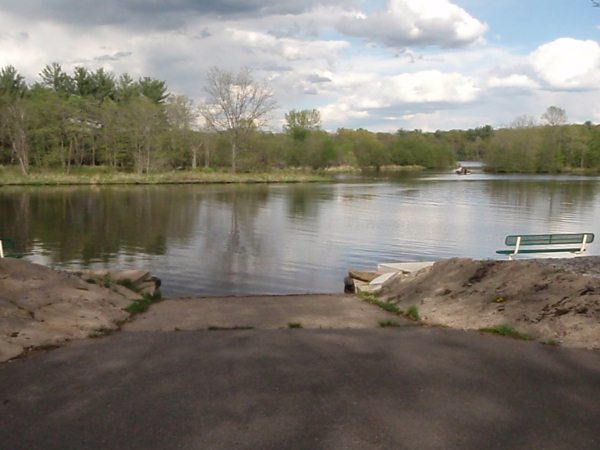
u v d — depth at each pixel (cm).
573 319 640
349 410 412
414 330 660
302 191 4750
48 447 356
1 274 805
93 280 973
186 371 498
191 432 375
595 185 5762
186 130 6519
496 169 9756
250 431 376
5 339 579
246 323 731
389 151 10769
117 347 579
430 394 445
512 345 588
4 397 438
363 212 3067
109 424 388
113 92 7994
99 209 3067
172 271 1452
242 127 6625
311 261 1631
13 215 2736
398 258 1702
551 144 9494
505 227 2475
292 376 484
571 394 450
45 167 5962
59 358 537
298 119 8638
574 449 357
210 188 5044
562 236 1228
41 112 5869
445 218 2802
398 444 360
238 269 1495
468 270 888
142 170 6125
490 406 423
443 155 11462
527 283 777
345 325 708
